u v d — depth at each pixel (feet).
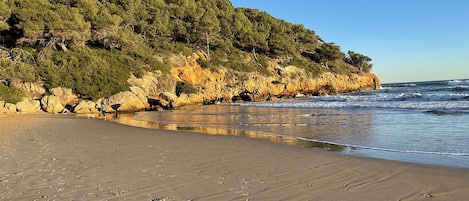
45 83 102.12
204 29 191.31
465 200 16.84
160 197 17.85
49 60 108.27
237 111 100.32
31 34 109.40
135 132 48.14
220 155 29.96
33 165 25.59
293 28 295.89
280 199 17.49
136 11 183.73
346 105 100.17
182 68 155.33
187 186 19.94
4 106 86.38
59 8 118.73
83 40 122.11
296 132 48.14
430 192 18.26
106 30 130.52
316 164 25.67
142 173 23.13
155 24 182.50
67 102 102.17
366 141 38.09
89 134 45.60
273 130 51.42
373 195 17.94
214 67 168.66
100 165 25.70
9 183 20.45
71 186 19.88
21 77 97.35
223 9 256.32
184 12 213.66
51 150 32.48
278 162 26.71
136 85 122.93
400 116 64.23
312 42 287.69
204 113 96.07
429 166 24.35
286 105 117.50
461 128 45.47
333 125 55.11
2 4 111.86
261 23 272.51
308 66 230.07
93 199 17.47
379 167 24.29
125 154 30.45
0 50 105.40
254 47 217.97
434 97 112.16
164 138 41.52
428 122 53.31
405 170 23.29
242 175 22.56
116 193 18.52
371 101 117.19
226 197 17.84
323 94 211.82
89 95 105.19
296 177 21.86
